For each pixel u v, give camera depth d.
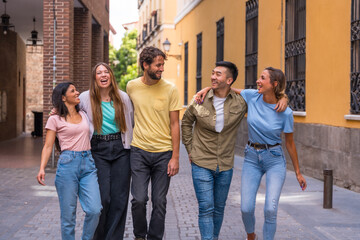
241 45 14.41
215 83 4.23
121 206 4.38
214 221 4.57
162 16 28.55
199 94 4.30
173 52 27.64
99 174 4.28
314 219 6.13
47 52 11.28
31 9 16.11
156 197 4.28
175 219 6.18
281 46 11.32
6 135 20.30
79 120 4.12
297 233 5.45
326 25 9.23
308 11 10.06
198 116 4.27
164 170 4.31
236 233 5.40
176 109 4.29
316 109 9.67
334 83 8.88
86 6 14.35
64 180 4.01
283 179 4.23
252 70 13.61
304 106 10.39
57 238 5.18
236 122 4.33
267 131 4.20
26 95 26.16
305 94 10.21
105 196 4.28
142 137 4.27
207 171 4.33
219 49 17.25
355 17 8.15
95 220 4.05
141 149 4.28
